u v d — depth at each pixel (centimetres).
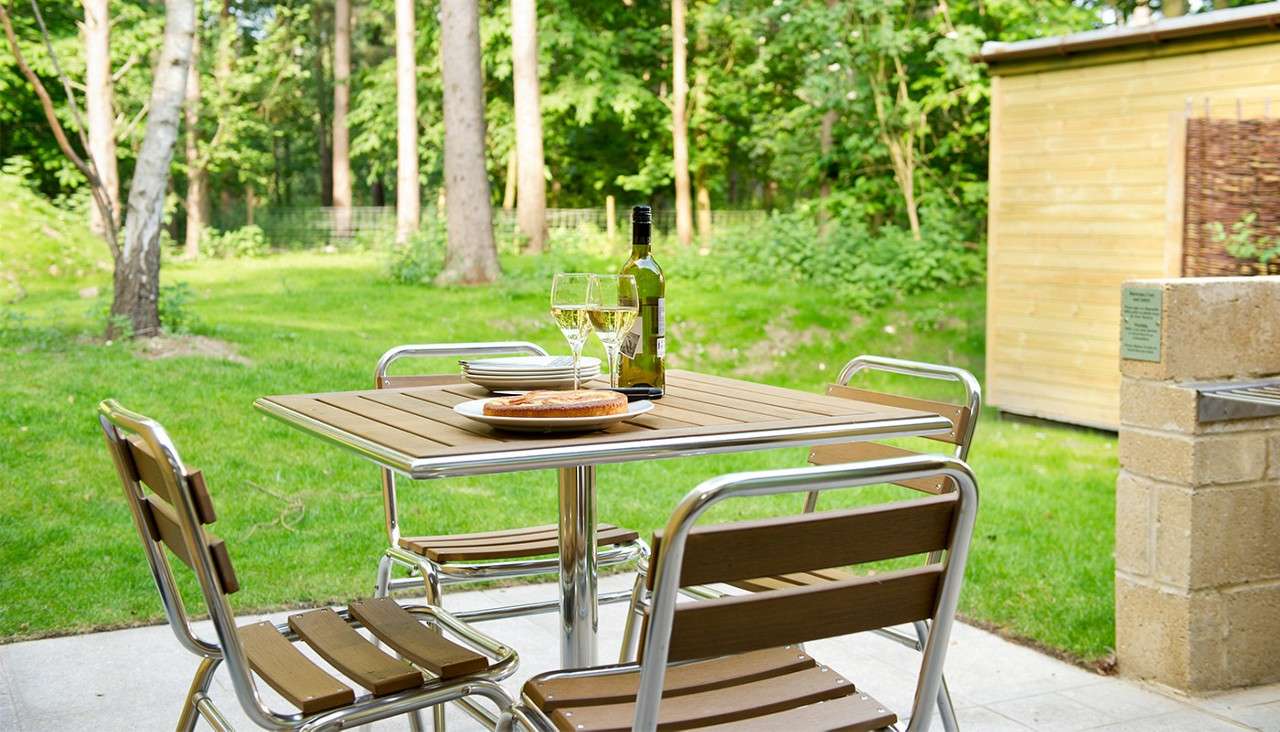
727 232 1433
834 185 1523
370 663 188
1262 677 317
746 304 1225
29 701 303
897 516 147
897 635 242
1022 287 790
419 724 234
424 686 180
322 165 2444
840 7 1355
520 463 167
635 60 2069
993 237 804
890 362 260
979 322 1194
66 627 363
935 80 1357
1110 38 703
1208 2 1409
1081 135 747
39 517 498
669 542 130
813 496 278
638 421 199
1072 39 725
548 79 1958
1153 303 307
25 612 377
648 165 2044
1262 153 586
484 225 1309
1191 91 684
